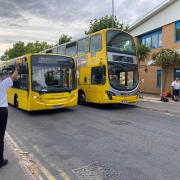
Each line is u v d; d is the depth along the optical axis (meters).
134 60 15.59
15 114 12.97
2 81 5.24
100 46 14.70
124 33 15.30
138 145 7.09
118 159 5.96
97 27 26.02
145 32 26.84
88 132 8.83
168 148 6.79
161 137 8.00
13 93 15.22
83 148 6.90
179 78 20.44
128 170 5.27
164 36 23.78
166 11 23.36
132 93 15.05
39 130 9.30
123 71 14.91
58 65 12.95
